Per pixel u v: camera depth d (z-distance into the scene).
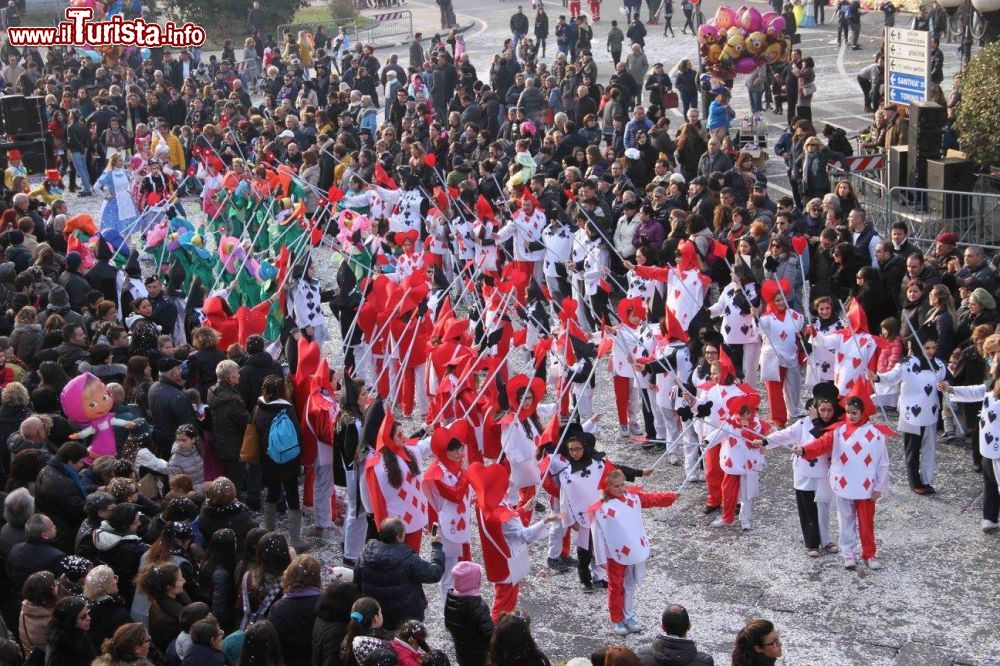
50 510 11.01
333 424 12.54
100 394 12.29
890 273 15.80
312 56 42.69
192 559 10.09
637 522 10.94
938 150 21.06
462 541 11.52
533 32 48.28
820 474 12.07
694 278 15.91
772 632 8.35
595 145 22.89
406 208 21.52
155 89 32.62
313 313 16.83
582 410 15.10
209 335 13.68
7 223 20.08
